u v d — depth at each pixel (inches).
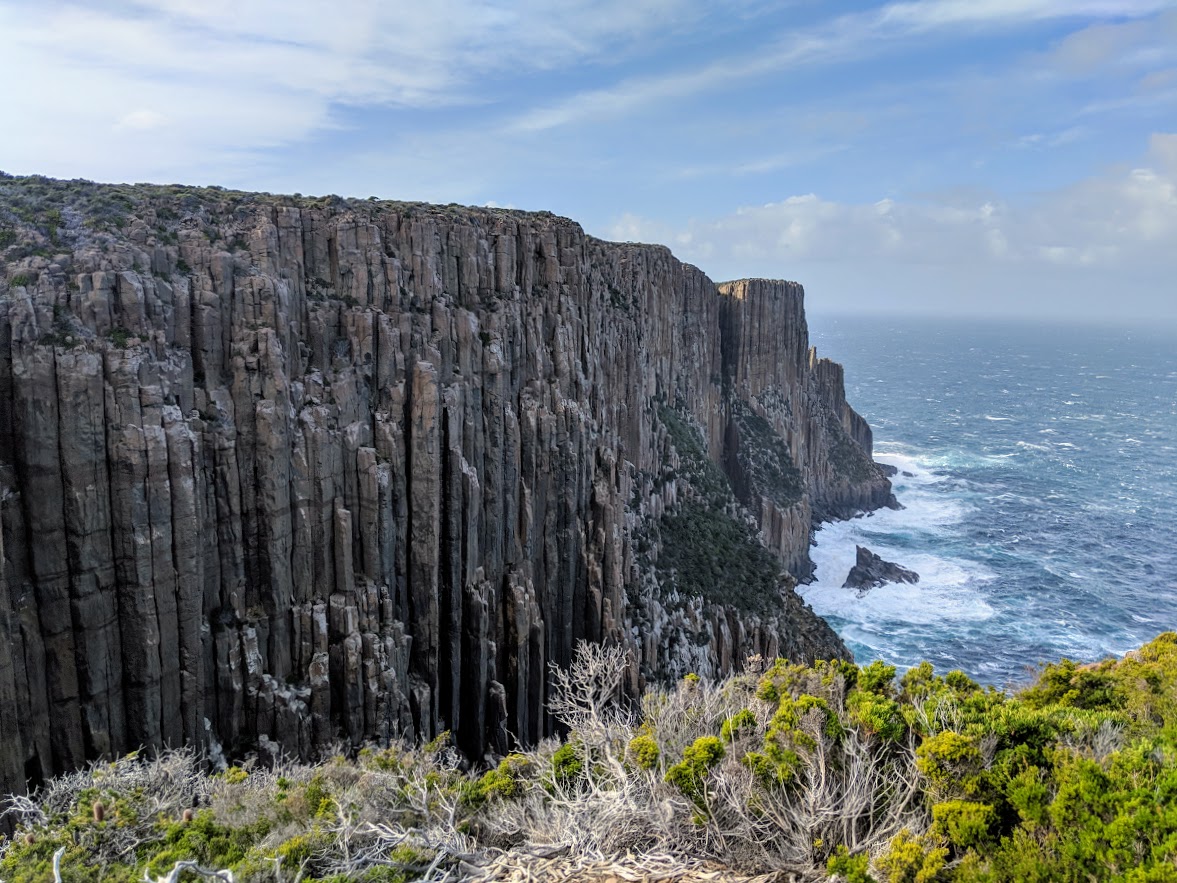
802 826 681.0
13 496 1222.9
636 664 2196.1
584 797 805.2
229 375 1514.5
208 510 1440.7
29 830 885.2
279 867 685.3
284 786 995.3
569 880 678.5
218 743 1439.5
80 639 1275.8
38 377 1230.9
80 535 1261.1
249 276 1557.6
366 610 1637.6
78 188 1620.3
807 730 799.7
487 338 1977.1
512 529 2015.3
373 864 725.9
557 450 2138.3
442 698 1854.1
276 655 1524.4
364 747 1448.1
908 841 644.7
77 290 1334.9
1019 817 681.0
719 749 773.9
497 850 775.7
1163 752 718.5
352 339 1720.0
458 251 1999.3
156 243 1492.4
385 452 1706.4
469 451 1876.2
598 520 2283.5
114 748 1318.9
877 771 750.5
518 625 1941.4
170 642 1352.1
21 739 1211.9
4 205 1472.7
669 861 699.4
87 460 1262.3
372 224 1819.6
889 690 986.7
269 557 1514.5
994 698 919.7
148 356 1355.8
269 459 1494.8
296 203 1841.8
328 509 1601.9
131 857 814.5
